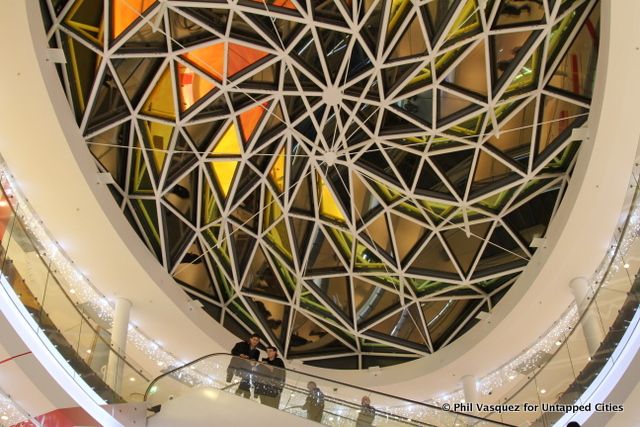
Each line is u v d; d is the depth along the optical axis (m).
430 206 21.91
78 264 19.47
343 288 24.28
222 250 22.91
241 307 24.86
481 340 22.03
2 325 13.02
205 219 21.86
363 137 20.59
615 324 14.39
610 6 13.86
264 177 21.19
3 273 13.47
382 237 22.86
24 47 14.55
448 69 18.48
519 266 22.67
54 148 16.56
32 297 14.15
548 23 16.97
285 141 20.56
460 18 17.52
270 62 18.70
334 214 22.30
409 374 24.03
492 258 22.84
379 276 23.84
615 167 16.73
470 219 21.88
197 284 23.72
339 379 24.69
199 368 16.22
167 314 21.19
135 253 19.45
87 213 18.08
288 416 15.22
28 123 16.02
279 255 23.12
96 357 15.43
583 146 17.64
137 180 20.31
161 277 20.64
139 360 22.22
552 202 20.84
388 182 21.23
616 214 17.80
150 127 19.31
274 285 24.23
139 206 20.80
